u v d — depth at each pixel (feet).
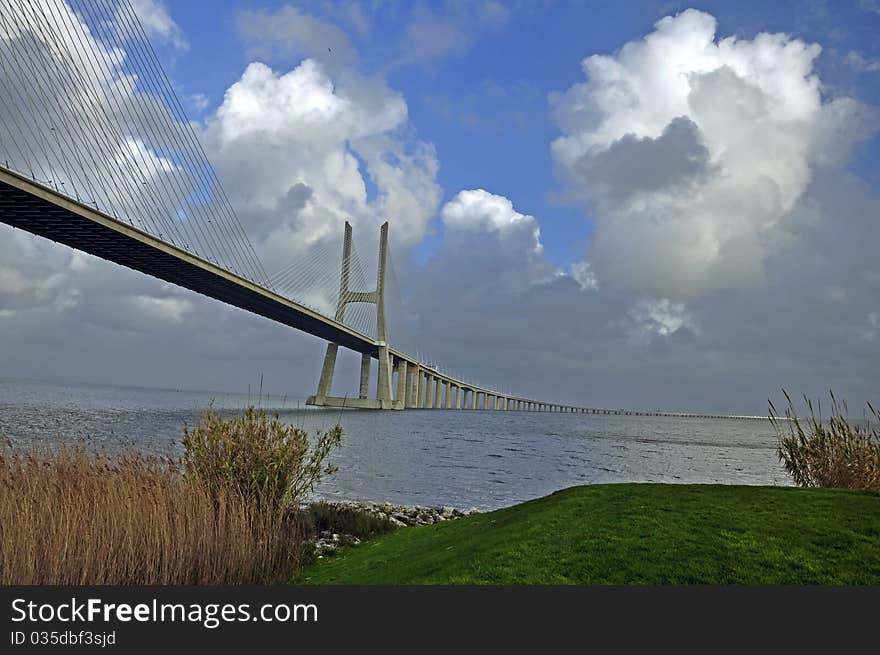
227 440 36.32
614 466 137.49
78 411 210.38
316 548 37.73
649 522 29.60
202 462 35.70
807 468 46.19
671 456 177.27
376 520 46.96
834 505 32.60
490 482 97.86
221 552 28.99
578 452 174.60
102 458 33.58
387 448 147.84
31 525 25.11
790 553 24.88
